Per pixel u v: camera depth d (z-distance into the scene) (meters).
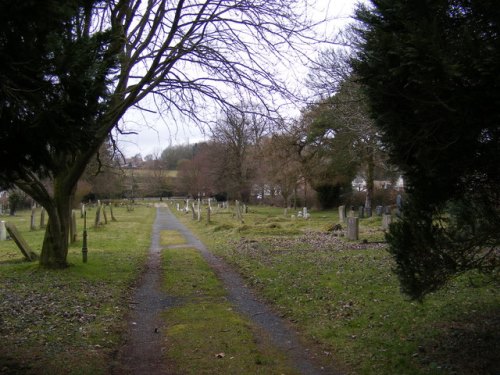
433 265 5.29
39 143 4.98
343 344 6.46
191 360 5.93
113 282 11.04
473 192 5.30
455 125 4.45
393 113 5.06
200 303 9.20
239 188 54.53
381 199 42.59
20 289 9.65
